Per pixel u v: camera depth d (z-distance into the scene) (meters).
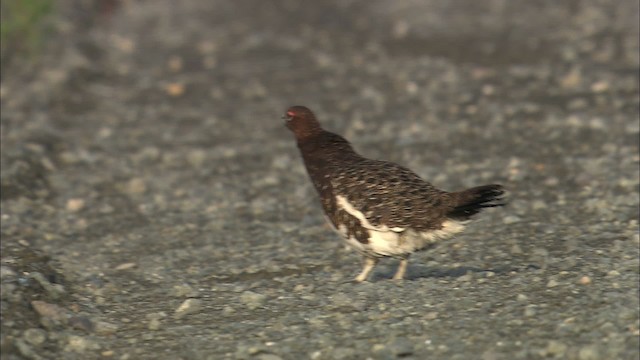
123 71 35.00
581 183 21.81
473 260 17.38
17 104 30.08
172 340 14.49
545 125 26.56
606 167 22.61
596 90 29.81
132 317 15.62
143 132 28.11
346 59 36.34
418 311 14.59
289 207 21.70
